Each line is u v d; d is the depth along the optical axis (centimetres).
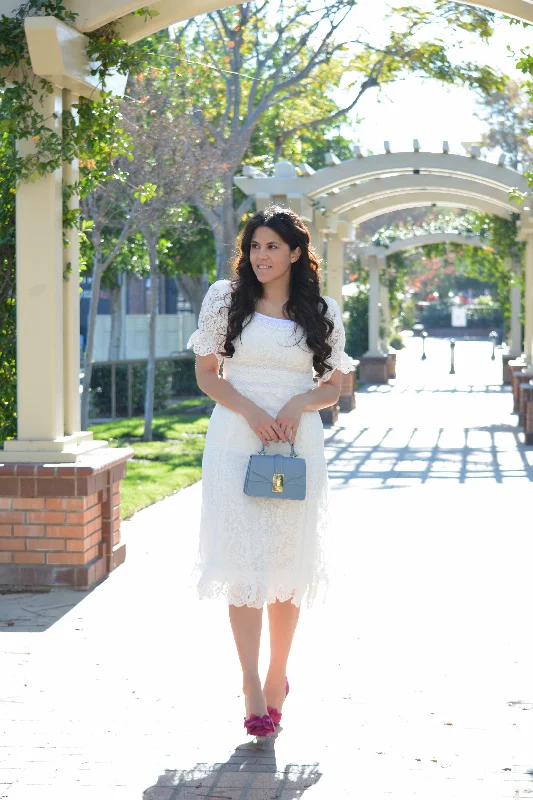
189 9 695
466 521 937
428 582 706
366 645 566
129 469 1276
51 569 686
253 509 425
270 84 2020
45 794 382
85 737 437
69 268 711
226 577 420
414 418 1931
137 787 388
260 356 431
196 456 1410
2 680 509
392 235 2823
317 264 445
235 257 442
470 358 4203
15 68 682
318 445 442
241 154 1744
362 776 397
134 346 2728
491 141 2945
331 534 450
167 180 1355
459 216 2944
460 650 557
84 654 550
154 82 1341
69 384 727
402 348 4800
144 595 675
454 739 434
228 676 515
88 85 693
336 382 454
